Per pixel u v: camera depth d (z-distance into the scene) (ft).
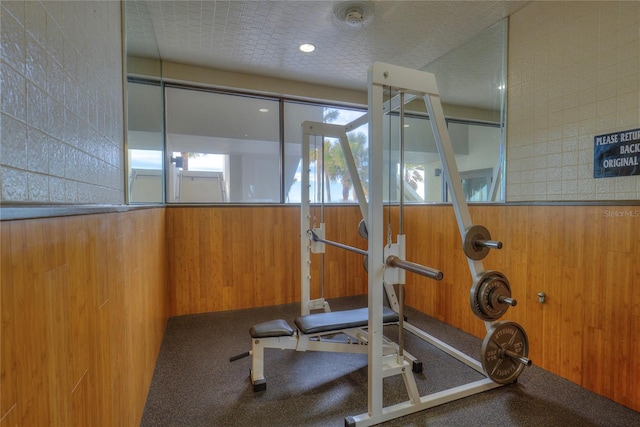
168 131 12.40
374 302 6.23
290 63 12.10
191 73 12.27
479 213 9.85
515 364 7.27
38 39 2.46
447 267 11.37
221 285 12.86
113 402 4.37
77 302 3.12
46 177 2.58
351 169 10.82
